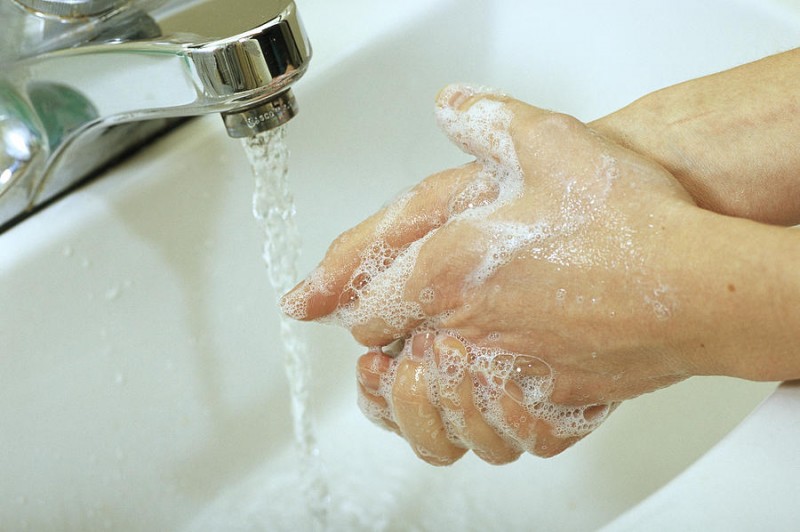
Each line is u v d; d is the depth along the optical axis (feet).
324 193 2.27
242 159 2.11
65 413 1.99
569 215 1.60
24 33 1.80
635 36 2.35
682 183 1.76
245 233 2.16
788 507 1.44
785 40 2.17
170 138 2.06
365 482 2.25
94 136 1.94
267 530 2.19
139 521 2.12
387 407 1.82
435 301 1.69
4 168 1.86
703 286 1.52
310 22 2.30
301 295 1.77
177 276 2.09
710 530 1.44
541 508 2.19
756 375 1.54
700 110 1.76
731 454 1.48
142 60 1.73
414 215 1.75
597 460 2.22
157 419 2.11
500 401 1.71
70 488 2.02
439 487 2.23
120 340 2.04
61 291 1.95
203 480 2.20
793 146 1.72
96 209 1.96
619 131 1.79
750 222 1.53
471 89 1.75
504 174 1.72
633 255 1.56
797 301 1.47
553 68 2.44
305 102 2.18
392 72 2.30
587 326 1.61
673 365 1.61
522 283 1.63
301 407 2.23
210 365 2.17
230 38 1.67
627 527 1.46
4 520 1.95
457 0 2.36
